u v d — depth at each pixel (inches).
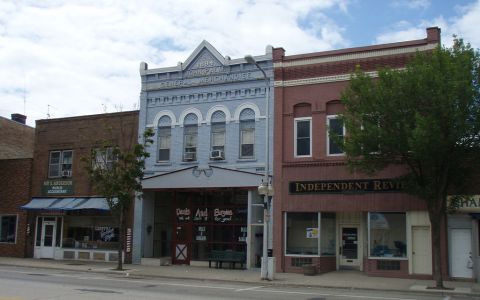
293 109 1015.6
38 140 1301.7
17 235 1284.4
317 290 724.7
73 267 1024.9
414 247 885.2
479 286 768.9
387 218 914.1
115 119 1203.2
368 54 962.7
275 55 1039.0
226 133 1072.8
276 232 989.2
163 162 1128.8
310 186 973.2
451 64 697.0
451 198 779.4
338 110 978.7
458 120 692.7
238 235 1053.8
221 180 1050.7
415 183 765.3
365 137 746.8
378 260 902.4
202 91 1110.4
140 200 1136.8
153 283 761.6
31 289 631.8
